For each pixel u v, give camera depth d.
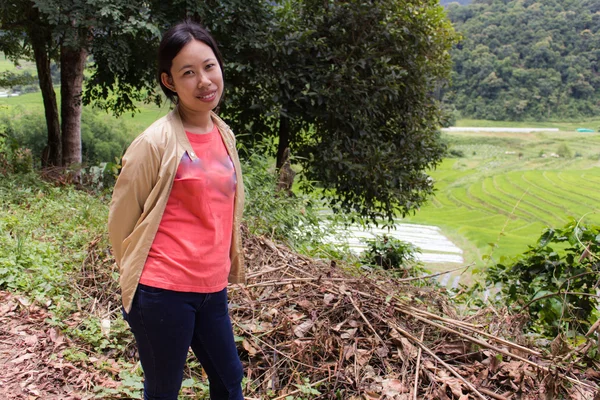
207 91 2.02
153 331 2.01
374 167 10.16
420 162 11.42
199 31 2.02
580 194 41.81
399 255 6.43
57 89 45.19
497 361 3.05
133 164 1.96
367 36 10.54
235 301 3.63
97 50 9.18
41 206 6.39
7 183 7.44
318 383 2.89
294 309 3.57
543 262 4.46
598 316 4.20
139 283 1.99
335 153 10.04
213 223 2.05
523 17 105.06
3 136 10.23
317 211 6.34
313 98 10.17
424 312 3.42
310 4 10.79
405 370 3.00
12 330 3.45
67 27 8.80
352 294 3.55
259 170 6.31
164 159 1.96
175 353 2.06
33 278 4.13
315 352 3.16
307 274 3.96
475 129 90.69
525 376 2.98
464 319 3.69
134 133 27.48
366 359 3.07
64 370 3.04
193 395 2.84
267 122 11.41
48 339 3.36
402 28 10.53
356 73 10.06
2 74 17.45
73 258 4.46
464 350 3.22
